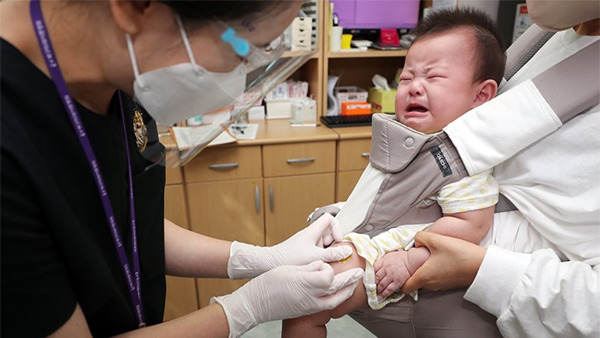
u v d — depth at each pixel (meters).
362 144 2.01
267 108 2.27
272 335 1.89
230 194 1.96
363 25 2.24
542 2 0.58
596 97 0.62
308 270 0.73
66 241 0.52
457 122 0.73
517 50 0.87
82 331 0.55
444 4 1.98
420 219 0.80
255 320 0.72
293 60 0.66
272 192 2.00
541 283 0.61
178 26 0.50
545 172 0.64
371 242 0.79
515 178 0.70
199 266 0.88
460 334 0.72
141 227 0.74
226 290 2.12
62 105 0.54
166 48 0.51
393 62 2.53
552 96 0.64
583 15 0.56
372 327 0.82
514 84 0.79
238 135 1.95
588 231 0.61
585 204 0.60
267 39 0.54
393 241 0.78
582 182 0.60
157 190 0.78
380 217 0.81
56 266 0.51
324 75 2.15
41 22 0.49
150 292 0.77
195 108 0.60
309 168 2.00
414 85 0.82
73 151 0.55
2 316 0.47
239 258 0.86
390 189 0.79
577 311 0.58
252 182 1.96
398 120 0.86
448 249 0.68
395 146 0.78
